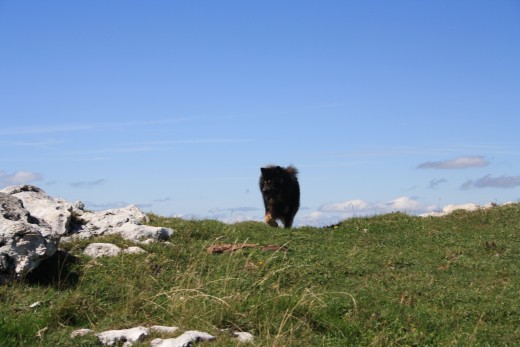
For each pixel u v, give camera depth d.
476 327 10.89
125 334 8.94
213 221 19.00
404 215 23.72
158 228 15.88
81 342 8.60
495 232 20.08
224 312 10.08
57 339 8.77
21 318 9.46
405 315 11.35
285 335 9.54
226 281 11.93
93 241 14.66
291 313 10.18
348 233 20.59
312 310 10.82
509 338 10.66
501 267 15.70
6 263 11.12
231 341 8.86
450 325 11.27
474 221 22.25
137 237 15.43
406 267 15.70
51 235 11.89
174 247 14.66
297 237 18.28
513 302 12.61
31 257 11.26
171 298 10.45
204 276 12.81
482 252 17.50
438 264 16.14
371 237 19.67
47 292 11.02
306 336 9.76
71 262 12.67
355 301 11.34
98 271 12.33
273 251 15.37
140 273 12.43
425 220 22.88
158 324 9.73
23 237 11.34
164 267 13.12
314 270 14.15
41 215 15.48
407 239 19.44
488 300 12.80
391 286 13.61
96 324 9.74
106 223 16.31
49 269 12.12
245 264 13.35
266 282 12.65
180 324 9.50
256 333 9.80
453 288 13.68
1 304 10.23
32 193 17.09
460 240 19.09
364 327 10.64
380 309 11.58
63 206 16.09
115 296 11.13
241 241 16.67
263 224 20.39
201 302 10.47
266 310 10.50
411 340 10.22
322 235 19.59
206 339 8.86
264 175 23.58
